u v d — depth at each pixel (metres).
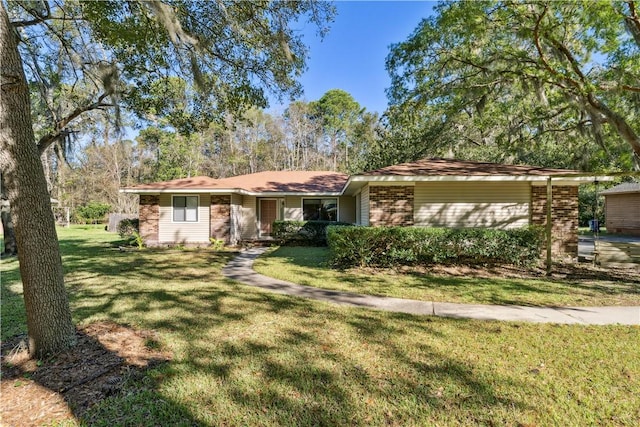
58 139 8.96
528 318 5.03
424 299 6.16
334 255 9.84
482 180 9.88
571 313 5.27
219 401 2.87
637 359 3.62
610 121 8.68
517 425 2.55
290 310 5.46
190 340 4.15
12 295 6.54
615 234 20.25
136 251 13.71
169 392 2.99
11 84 3.41
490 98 11.39
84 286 7.27
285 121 46.31
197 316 5.13
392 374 3.31
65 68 6.75
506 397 2.91
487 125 14.05
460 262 9.41
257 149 43.53
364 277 8.13
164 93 8.38
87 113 10.74
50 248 3.73
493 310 5.45
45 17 5.35
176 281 7.84
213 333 4.40
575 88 8.56
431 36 9.87
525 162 19.62
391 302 5.96
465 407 2.77
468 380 3.19
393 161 20.56
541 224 10.46
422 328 4.59
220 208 15.53
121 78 7.37
